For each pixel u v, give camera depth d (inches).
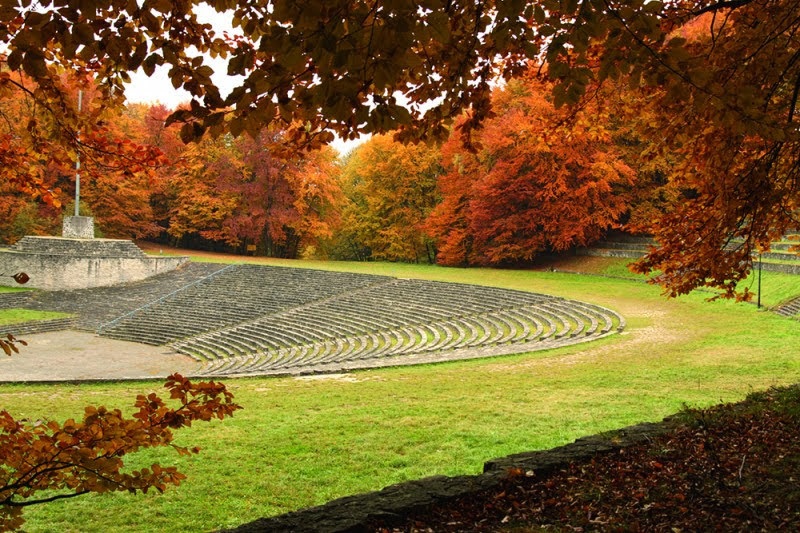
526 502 226.4
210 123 140.9
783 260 1362.0
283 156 209.8
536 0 171.0
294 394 708.7
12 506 179.3
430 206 2367.1
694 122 310.0
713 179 336.8
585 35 143.3
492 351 912.3
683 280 366.0
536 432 473.1
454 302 1366.9
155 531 344.8
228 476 429.4
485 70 237.9
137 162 243.3
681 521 201.0
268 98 138.3
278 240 2522.1
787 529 189.6
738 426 300.7
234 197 2284.7
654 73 155.1
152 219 2546.8
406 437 493.7
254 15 155.0
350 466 435.5
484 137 1782.7
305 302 1534.2
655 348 847.7
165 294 1713.8
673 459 261.1
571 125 376.5
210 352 1244.5
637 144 1753.2
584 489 234.5
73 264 1765.5
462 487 238.1
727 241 351.6
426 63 210.1
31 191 258.5
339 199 2391.7
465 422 525.3
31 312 1557.6
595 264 1806.1
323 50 110.7
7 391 821.9
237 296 1644.9
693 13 287.0
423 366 839.7
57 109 223.1
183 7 179.0
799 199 345.4
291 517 214.7
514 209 1861.5
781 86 321.7
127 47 155.6
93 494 406.6
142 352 1272.1
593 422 485.1
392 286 1581.0
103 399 741.3
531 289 1450.5
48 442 178.5
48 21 136.4
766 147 330.6
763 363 682.8
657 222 373.4
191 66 156.9
